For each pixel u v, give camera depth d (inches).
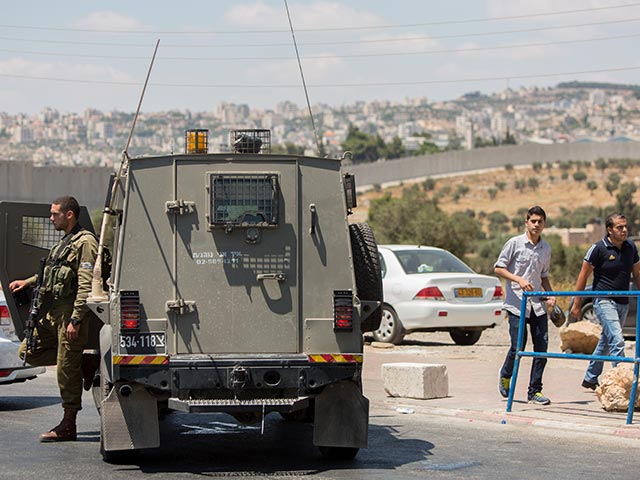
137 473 671.8
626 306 956.0
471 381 1098.7
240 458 726.5
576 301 959.6
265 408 665.0
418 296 1424.7
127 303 678.5
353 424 698.8
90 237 763.4
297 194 700.0
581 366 1215.6
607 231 942.4
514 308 936.3
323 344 692.1
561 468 690.2
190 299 686.5
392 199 4709.6
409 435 820.0
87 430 837.2
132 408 686.5
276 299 692.1
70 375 775.7
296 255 696.4
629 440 792.9
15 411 940.6
